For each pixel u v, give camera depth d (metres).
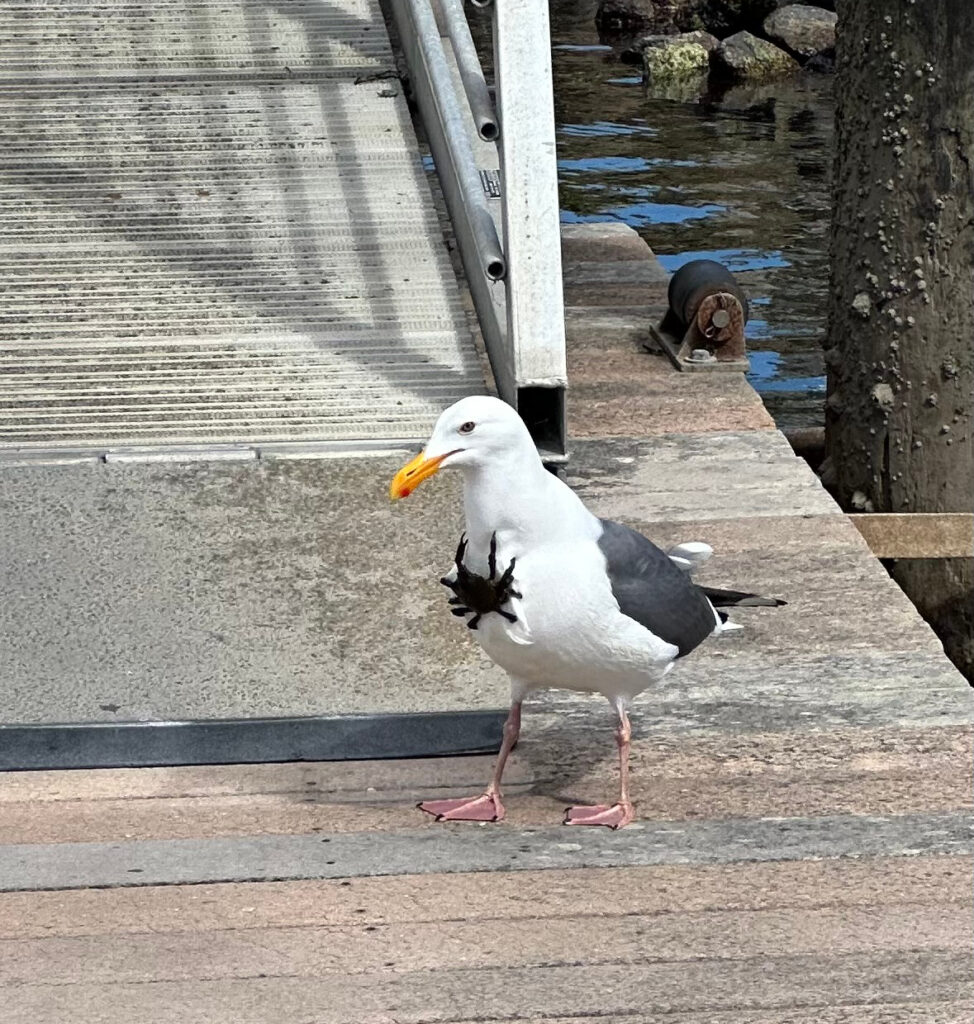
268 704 2.38
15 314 3.28
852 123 3.39
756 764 2.26
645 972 1.81
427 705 2.39
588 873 2.01
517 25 2.89
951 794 2.18
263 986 1.79
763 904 1.94
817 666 2.49
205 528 2.76
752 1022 1.73
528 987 1.79
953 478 3.41
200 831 2.12
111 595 2.60
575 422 3.30
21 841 2.09
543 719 2.38
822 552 2.80
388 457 2.94
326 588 2.63
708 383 3.49
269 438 2.98
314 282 3.42
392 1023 1.73
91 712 2.36
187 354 3.20
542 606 2.02
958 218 3.28
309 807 2.19
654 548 2.13
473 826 2.13
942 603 3.50
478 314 3.34
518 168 2.89
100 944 1.86
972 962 1.82
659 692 2.44
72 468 2.89
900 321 3.38
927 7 3.21
